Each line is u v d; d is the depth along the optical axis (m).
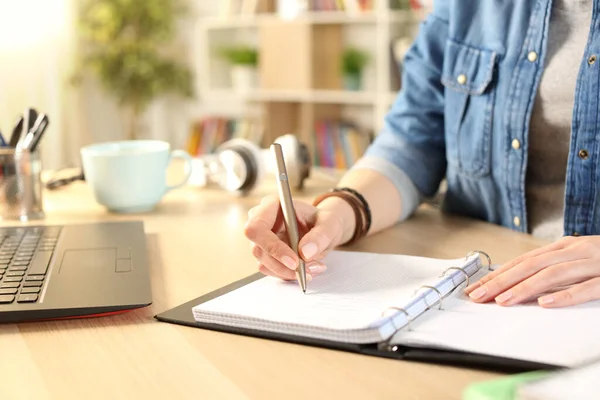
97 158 1.25
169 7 3.99
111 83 3.91
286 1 3.84
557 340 0.61
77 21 3.84
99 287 0.79
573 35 1.04
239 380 0.60
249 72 4.07
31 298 0.76
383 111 3.49
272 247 0.79
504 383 0.50
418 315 0.67
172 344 0.68
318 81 3.78
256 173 1.37
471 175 1.18
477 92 1.14
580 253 0.75
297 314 0.69
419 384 0.58
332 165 3.71
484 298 0.71
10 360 0.66
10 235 1.05
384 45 3.42
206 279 0.88
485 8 1.14
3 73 3.74
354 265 0.86
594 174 1.01
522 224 1.12
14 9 3.71
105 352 0.67
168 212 1.28
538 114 1.07
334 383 0.59
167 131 4.57
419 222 1.17
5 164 1.22
